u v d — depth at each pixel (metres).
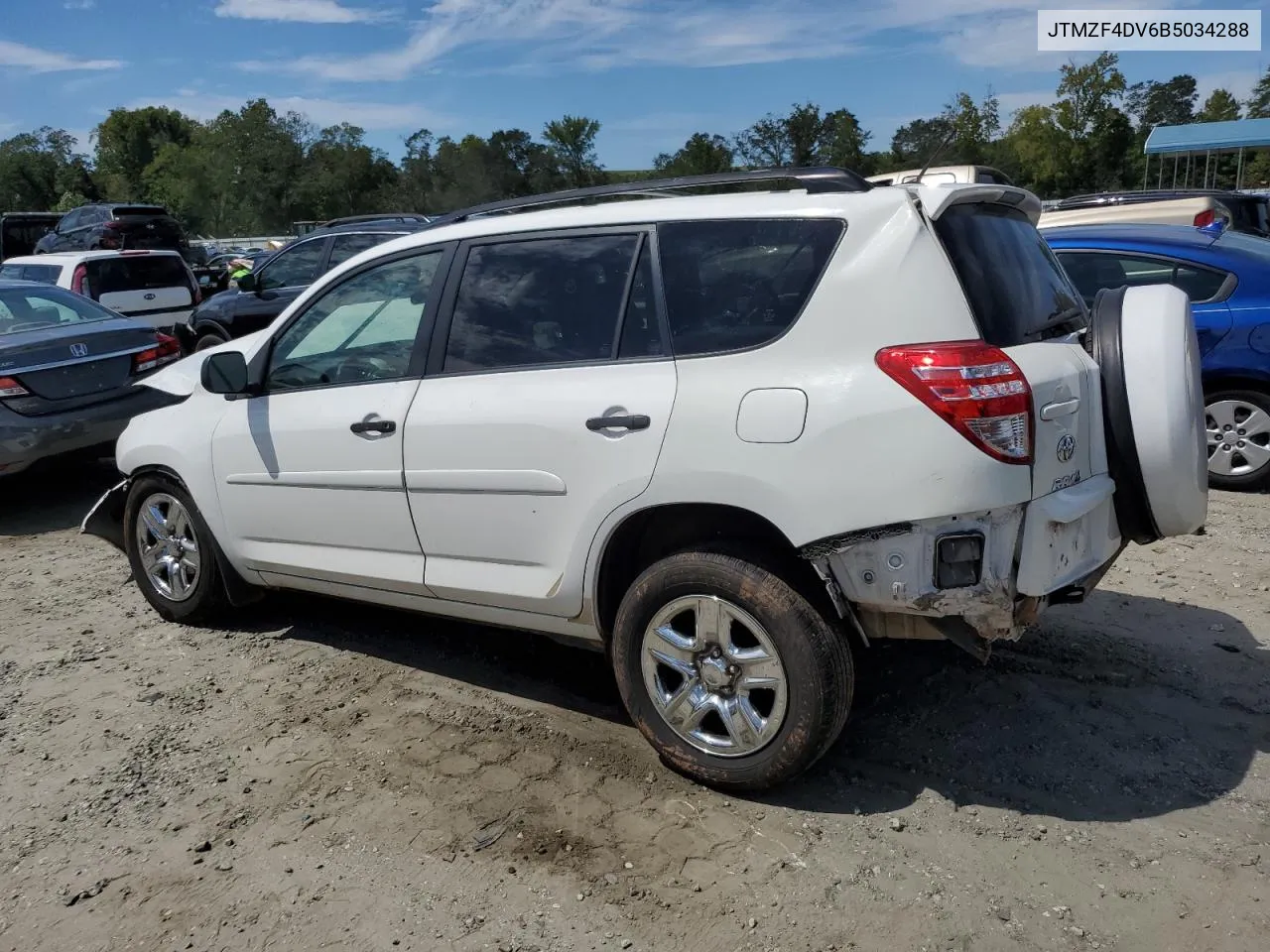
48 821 3.36
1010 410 2.82
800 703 3.07
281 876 3.02
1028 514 2.89
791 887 2.85
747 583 3.10
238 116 64.62
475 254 3.78
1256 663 4.08
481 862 3.03
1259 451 6.45
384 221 15.01
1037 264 3.50
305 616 5.07
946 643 4.35
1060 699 3.84
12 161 70.50
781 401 2.99
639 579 3.34
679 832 3.13
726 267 3.24
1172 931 2.62
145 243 19.70
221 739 3.86
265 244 44.78
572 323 3.50
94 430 7.32
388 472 3.86
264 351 4.38
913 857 2.96
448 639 4.71
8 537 6.93
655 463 3.18
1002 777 3.34
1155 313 3.31
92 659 4.66
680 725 3.32
